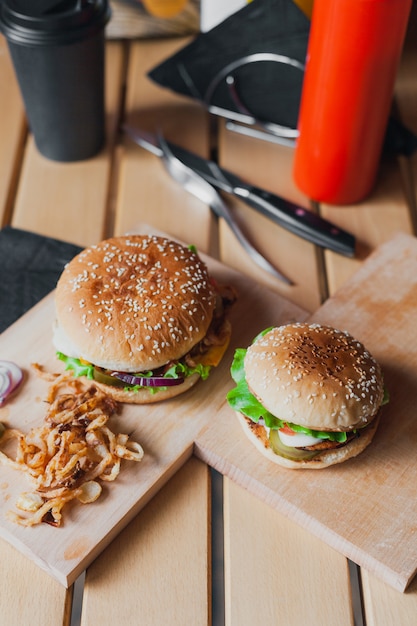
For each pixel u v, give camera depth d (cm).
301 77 91
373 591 64
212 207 87
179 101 98
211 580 65
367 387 66
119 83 99
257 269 83
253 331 76
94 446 68
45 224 86
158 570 64
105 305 69
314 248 85
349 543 64
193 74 94
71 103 85
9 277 80
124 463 68
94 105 87
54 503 65
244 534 66
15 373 72
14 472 67
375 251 81
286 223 85
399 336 76
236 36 91
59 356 71
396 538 64
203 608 62
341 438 66
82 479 67
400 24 75
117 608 62
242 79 93
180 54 93
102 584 63
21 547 64
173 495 68
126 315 69
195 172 88
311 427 65
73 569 62
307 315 78
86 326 69
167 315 69
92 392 71
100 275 71
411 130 94
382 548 64
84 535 64
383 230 86
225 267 81
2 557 65
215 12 100
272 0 88
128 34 103
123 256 72
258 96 94
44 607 62
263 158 92
